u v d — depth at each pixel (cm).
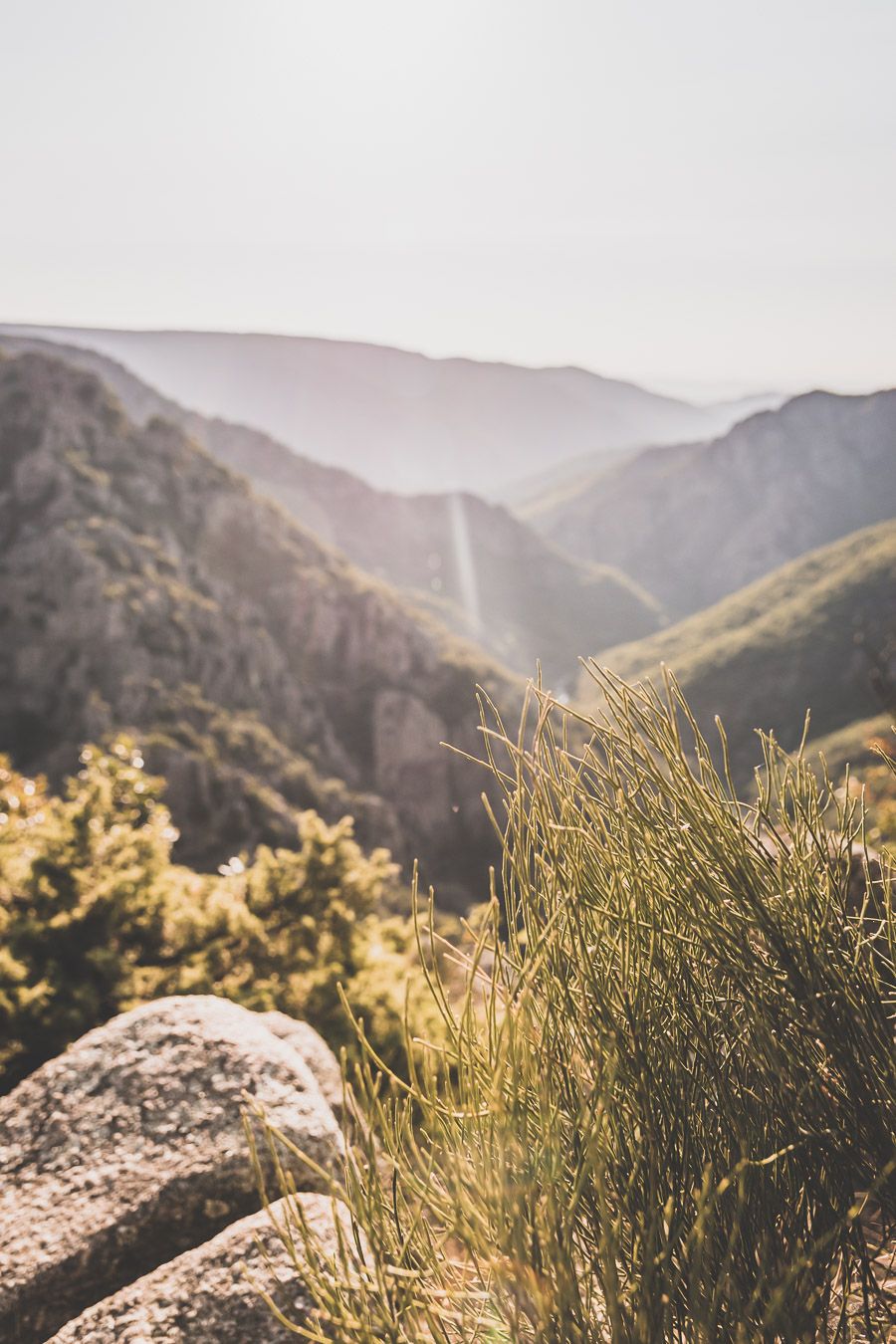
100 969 546
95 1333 206
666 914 139
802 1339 112
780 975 133
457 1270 132
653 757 144
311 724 9838
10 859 636
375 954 677
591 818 144
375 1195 129
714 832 140
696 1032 135
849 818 144
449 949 132
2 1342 226
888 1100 126
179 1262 219
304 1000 585
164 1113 266
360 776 10262
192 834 7169
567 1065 134
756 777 151
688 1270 117
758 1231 124
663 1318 107
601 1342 113
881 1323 121
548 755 141
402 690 10750
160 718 7850
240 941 658
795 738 10162
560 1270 111
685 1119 129
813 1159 126
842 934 140
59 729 7625
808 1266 110
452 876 9850
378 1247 128
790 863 142
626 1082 129
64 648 7912
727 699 11256
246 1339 196
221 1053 282
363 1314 125
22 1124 271
